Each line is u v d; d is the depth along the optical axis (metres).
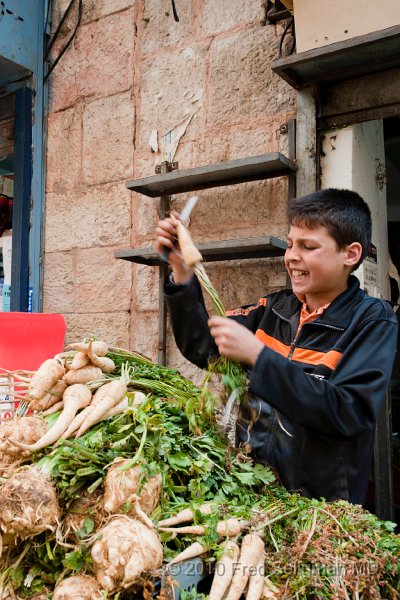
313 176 2.88
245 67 3.17
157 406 1.73
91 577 1.26
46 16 4.02
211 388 1.79
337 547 1.38
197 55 3.35
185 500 1.52
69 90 3.92
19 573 1.38
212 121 3.27
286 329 2.03
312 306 1.97
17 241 3.90
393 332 1.78
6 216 4.39
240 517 1.44
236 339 1.54
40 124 4.00
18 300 3.86
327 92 2.88
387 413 2.86
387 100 2.72
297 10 2.63
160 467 1.47
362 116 2.79
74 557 1.29
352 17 2.51
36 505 1.28
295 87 2.92
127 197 3.61
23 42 3.88
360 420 1.59
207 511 1.39
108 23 3.75
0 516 1.29
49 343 2.74
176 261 1.94
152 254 3.12
